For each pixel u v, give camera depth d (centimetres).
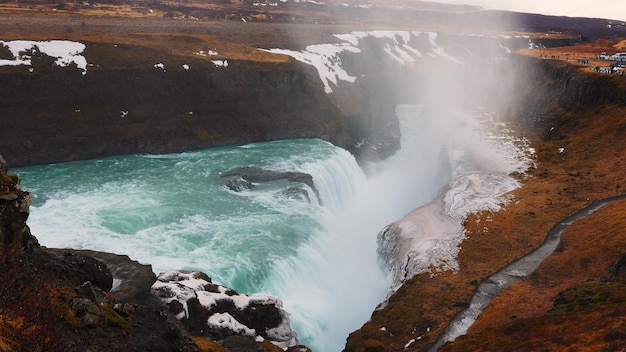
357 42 13900
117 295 2931
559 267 4716
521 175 7475
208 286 3859
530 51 16712
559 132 9300
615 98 9069
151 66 8275
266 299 3928
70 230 4972
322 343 4588
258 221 5691
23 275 1866
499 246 5303
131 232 5081
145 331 2025
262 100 9394
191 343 2277
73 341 1698
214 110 8831
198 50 9281
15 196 1986
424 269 4962
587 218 5656
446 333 3903
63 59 7562
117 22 11269
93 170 6944
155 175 6944
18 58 7188
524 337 3094
